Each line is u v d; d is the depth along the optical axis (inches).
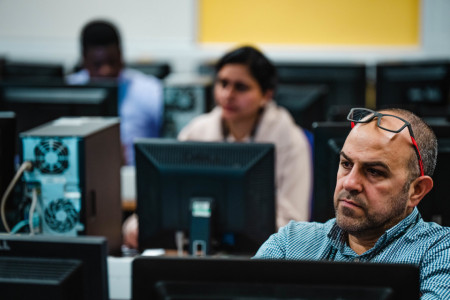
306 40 314.7
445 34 305.3
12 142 105.7
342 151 71.1
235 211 104.4
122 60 195.2
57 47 327.0
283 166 135.3
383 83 195.6
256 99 134.4
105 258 58.7
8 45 328.2
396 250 71.8
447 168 92.9
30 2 325.7
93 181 103.2
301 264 53.6
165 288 54.0
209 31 318.7
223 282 53.7
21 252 58.6
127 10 320.2
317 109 156.3
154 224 107.3
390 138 68.9
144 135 188.2
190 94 170.4
